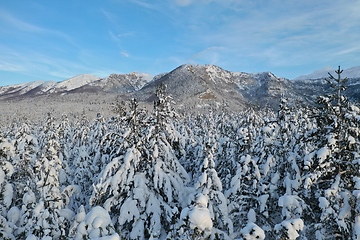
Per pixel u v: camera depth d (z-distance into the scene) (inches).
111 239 338.3
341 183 482.6
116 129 840.9
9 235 561.3
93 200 542.3
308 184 477.7
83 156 942.4
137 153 581.0
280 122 632.4
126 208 546.0
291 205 479.5
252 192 558.3
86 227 398.6
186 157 916.6
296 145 616.1
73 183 898.1
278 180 582.9
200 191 513.7
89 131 1476.4
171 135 642.2
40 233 516.1
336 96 499.5
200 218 352.2
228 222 497.7
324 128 504.1
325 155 470.6
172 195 601.9
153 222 548.1
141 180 573.6
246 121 937.5
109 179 556.4
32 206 581.9
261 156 613.9
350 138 467.8
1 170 642.2
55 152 652.1
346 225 438.0
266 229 526.6
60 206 604.7
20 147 778.8
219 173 709.3
